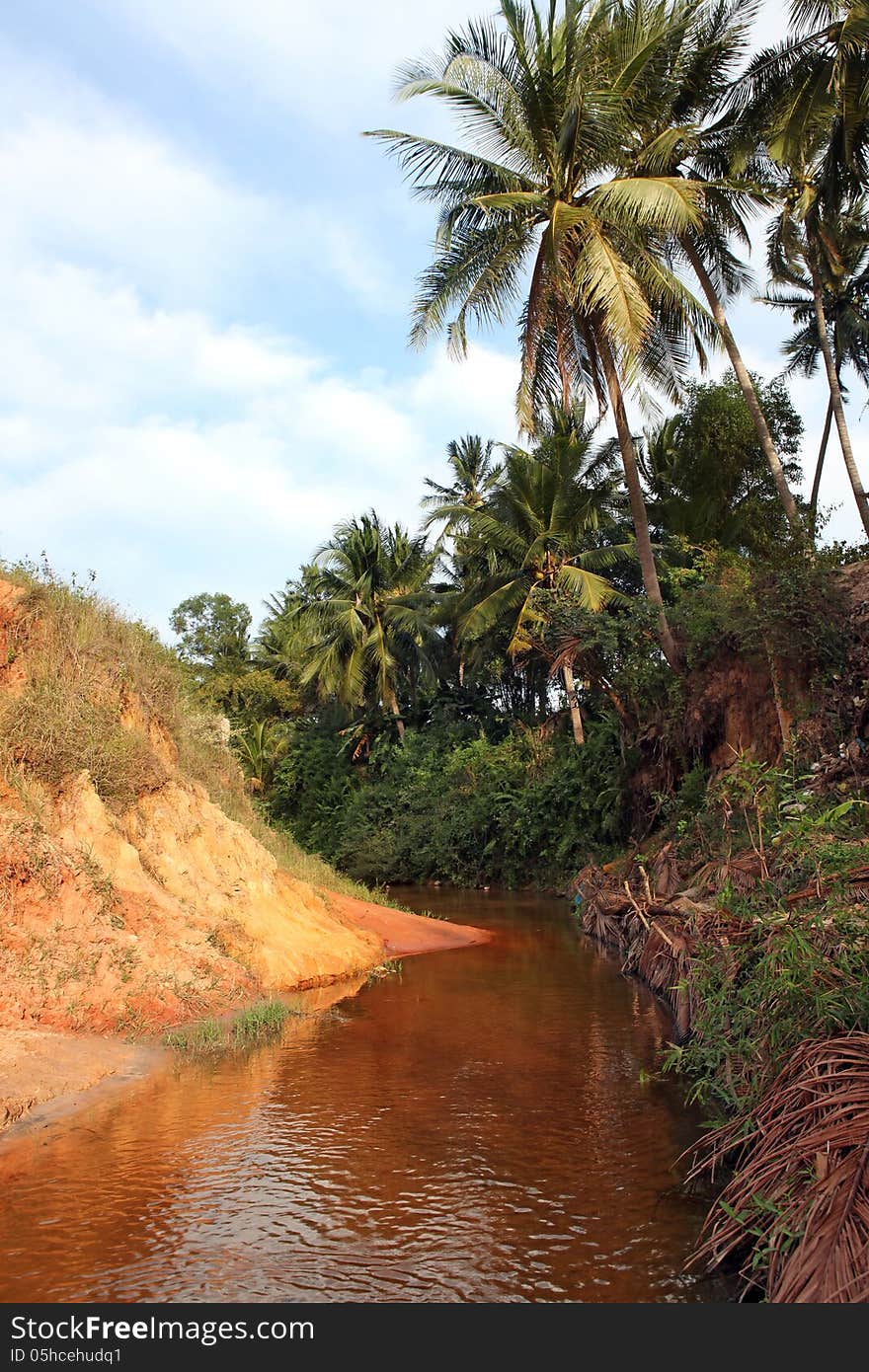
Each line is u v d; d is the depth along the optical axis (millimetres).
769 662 14891
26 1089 6164
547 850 25828
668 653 18969
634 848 18984
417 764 34656
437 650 38438
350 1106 6305
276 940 10711
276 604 49688
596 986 10969
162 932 8992
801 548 15133
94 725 10055
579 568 26812
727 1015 6047
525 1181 5047
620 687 21109
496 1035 8406
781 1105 4582
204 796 11703
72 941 7938
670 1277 4023
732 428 25562
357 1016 9258
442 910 20734
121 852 9203
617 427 18844
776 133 17891
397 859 30453
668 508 27688
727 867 9453
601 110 16578
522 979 11477
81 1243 4293
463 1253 4234
